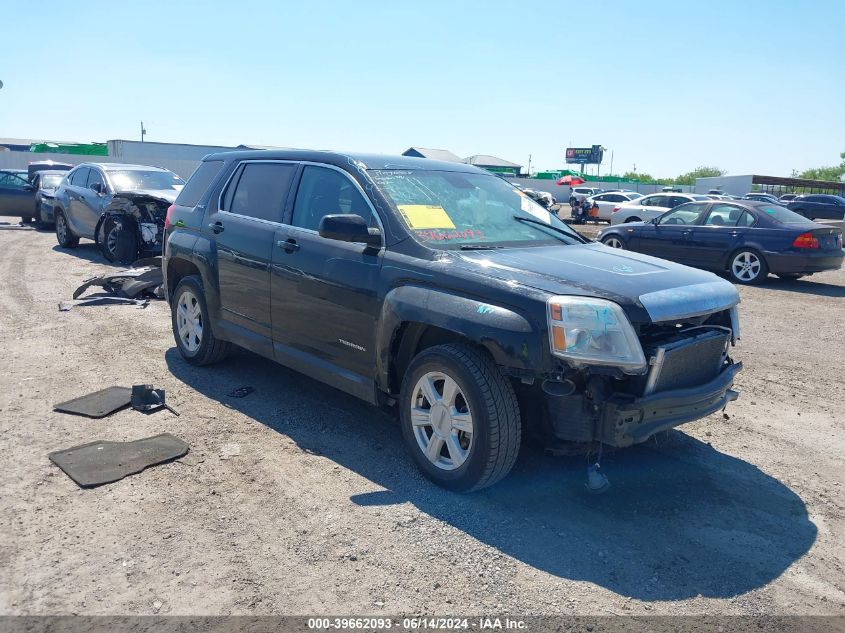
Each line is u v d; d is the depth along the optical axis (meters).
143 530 3.40
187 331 6.09
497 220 4.70
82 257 12.97
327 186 4.76
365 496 3.80
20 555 3.15
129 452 4.24
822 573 3.24
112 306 8.51
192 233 5.84
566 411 3.58
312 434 4.65
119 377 5.71
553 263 3.95
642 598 3.00
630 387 3.54
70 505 3.61
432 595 2.97
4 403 5.04
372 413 5.09
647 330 3.74
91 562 3.12
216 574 3.07
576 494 3.91
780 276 12.81
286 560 3.19
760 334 8.34
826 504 3.93
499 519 3.60
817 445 4.80
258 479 3.97
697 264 13.27
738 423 5.20
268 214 5.13
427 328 4.04
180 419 4.84
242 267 5.19
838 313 9.77
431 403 3.89
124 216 11.48
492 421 3.55
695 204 13.54
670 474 4.23
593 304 3.38
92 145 46.50
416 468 4.17
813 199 34.97
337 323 4.41
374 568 3.15
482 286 3.65
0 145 59.56
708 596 3.03
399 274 4.02
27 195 18.98
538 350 3.38
